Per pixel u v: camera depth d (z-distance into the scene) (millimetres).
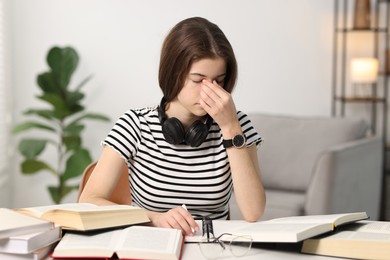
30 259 1324
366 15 4496
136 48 4676
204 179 1880
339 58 4711
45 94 4105
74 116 4695
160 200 1889
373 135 4363
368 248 1367
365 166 3936
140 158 1901
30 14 4668
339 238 1416
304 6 4637
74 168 4227
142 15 4660
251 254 1409
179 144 1884
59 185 4297
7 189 4664
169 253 1322
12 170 4766
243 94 4711
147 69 4684
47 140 4336
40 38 4680
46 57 4234
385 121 4762
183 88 1733
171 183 1878
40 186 4801
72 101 4297
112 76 4711
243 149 1775
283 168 3953
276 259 1374
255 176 1792
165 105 1896
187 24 1728
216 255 1396
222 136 1880
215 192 1886
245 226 1596
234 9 4645
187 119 1882
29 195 4809
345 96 4777
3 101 4418
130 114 1929
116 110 4730
